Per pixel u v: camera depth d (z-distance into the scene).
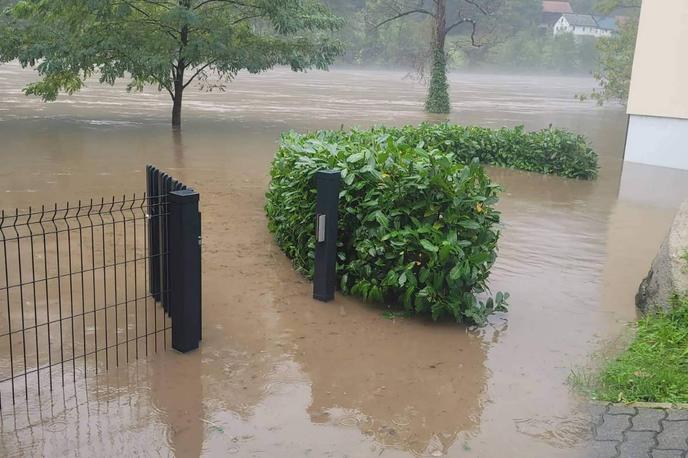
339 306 5.80
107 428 3.78
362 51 63.62
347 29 61.25
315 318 5.54
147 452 3.58
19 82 30.59
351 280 6.03
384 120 21.78
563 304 6.15
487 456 3.68
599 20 92.25
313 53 18.52
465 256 5.43
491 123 23.22
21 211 8.40
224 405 4.11
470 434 3.91
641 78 14.55
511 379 4.62
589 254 7.85
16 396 4.07
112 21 16.12
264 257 7.05
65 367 4.46
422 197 5.59
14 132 15.56
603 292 6.52
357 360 4.83
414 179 5.52
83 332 4.91
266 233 7.97
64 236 7.36
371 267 5.80
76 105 22.11
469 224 5.44
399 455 3.67
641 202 11.03
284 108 24.41
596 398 4.33
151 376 4.42
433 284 5.44
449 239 5.36
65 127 16.75
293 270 6.68
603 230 9.07
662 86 14.29
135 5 16.75
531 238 8.48
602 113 30.09
